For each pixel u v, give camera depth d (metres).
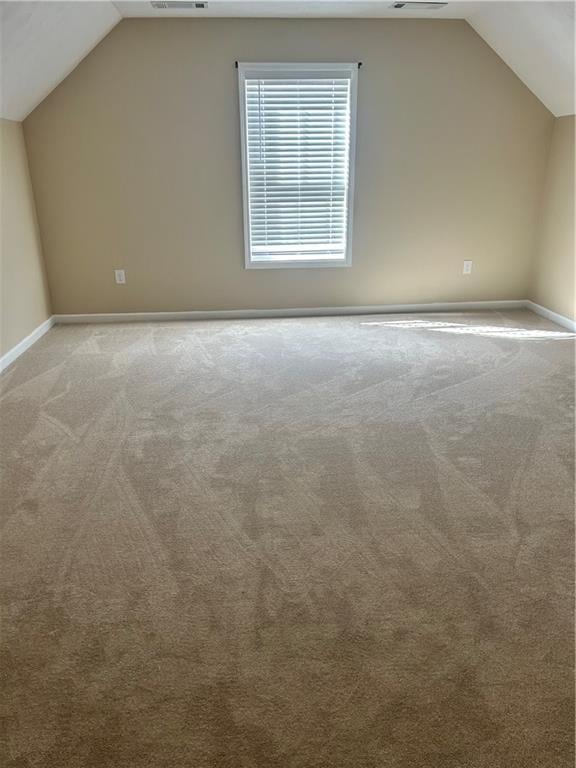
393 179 4.99
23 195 4.55
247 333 4.82
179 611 1.99
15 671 1.78
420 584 2.10
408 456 2.93
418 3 4.12
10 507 2.55
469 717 1.62
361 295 5.31
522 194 5.13
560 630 1.90
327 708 1.65
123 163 4.76
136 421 3.31
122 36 4.45
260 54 4.57
